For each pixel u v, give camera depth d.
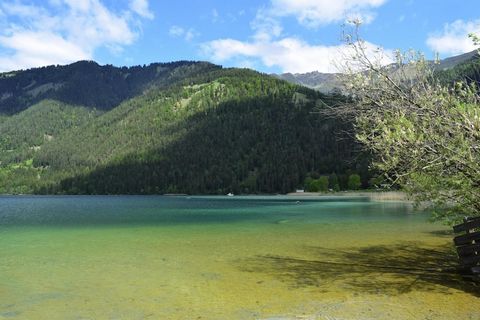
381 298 11.33
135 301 11.59
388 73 11.14
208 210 62.84
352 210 56.78
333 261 17.50
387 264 16.55
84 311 10.67
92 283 13.88
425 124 10.21
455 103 10.10
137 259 18.61
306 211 56.56
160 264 17.33
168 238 26.91
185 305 11.13
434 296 11.34
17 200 133.38
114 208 73.44
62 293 12.58
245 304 11.12
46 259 18.77
